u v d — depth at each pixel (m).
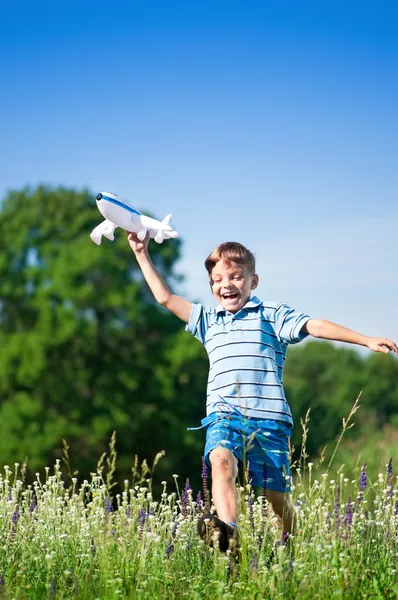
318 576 3.57
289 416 4.66
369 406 39.91
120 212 5.19
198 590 3.60
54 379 27.30
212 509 4.54
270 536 4.22
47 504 5.35
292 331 4.67
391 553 4.09
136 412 27.19
